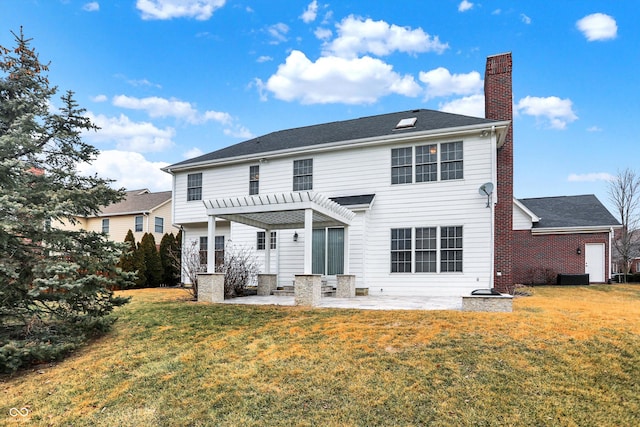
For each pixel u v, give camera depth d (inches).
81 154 297.1
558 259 723.4
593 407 166.9
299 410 176.1
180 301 442.6
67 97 287.6
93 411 191.2
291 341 255.0
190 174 699.4
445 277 491.2
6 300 254.8
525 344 225.1
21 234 259.4
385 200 532.7
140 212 974.4
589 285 667.4
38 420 188.4
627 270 959.0
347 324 283.3
